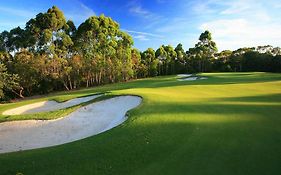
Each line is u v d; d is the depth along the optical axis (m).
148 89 36.03
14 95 72.88
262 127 15.91
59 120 23.89
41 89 77.69
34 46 78.38
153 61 107.31
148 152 12.51
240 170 10.38
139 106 23.23
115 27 85.12
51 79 73.88
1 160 12.51
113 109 26.56
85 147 13.70
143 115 19.77
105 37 81.19
